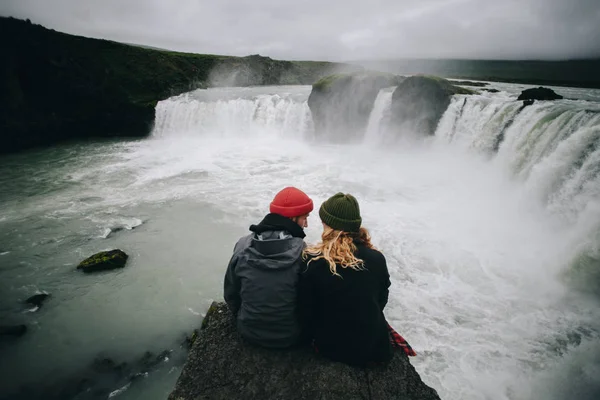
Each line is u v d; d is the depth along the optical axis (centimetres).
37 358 489
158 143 1805
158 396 435
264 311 248
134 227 835
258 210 912
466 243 709
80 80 1905
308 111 1797
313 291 232
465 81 2447
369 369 271
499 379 414
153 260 703
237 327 285
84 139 1952
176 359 485
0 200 998
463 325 496
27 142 1697
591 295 540
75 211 925
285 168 1254
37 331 534
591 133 715
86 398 433
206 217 877
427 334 481
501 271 614
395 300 546
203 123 1966
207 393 258
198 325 542
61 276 658
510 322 501
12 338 520
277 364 274
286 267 236
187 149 1617
